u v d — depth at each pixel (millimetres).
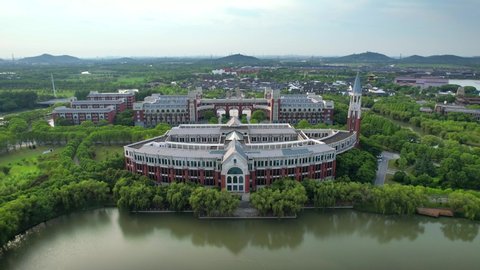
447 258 129375
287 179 169750
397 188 157375
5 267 123438
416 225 153375
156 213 158375
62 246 136750
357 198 158000
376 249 135625
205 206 151000
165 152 180750
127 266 124312
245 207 159625
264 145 193500
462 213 154250
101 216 160000
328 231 149125
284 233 146875
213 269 122938
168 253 132875
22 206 139000
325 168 186625
